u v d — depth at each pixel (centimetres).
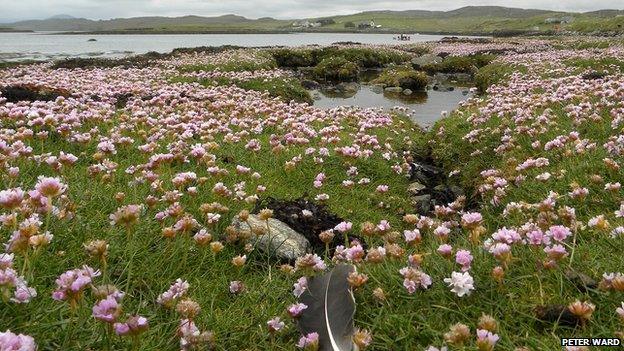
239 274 57
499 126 134
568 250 51
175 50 689
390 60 618
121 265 53
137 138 114
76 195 66
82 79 219
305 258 51
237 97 198
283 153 113
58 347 36
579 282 44
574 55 348
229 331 46
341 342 38
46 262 48
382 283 48
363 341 35
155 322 45
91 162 91
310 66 575
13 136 85
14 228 44
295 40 1878
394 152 128
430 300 45
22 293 37
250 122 146
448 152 141
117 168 86
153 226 62
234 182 89
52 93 169
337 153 107
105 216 63
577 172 81
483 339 33
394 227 86
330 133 126
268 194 87
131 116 137
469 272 47
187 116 135
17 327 36
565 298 43
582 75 242
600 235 56
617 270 46
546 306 41
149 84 228
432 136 170
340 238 71
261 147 117
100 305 34
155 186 71
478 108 175
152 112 148
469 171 121
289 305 49
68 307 41
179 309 41
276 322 44
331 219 78
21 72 301
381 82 415
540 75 268
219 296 53
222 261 60
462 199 85
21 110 105
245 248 61
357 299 45
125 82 226
